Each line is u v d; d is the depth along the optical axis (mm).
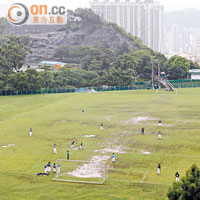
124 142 76000
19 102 146500
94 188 50656
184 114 107688
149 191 49031
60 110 122375
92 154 67375
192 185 37906
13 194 49062
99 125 94750
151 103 134000
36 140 79500
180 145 72312
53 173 57156
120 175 55531
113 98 153500
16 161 63625
